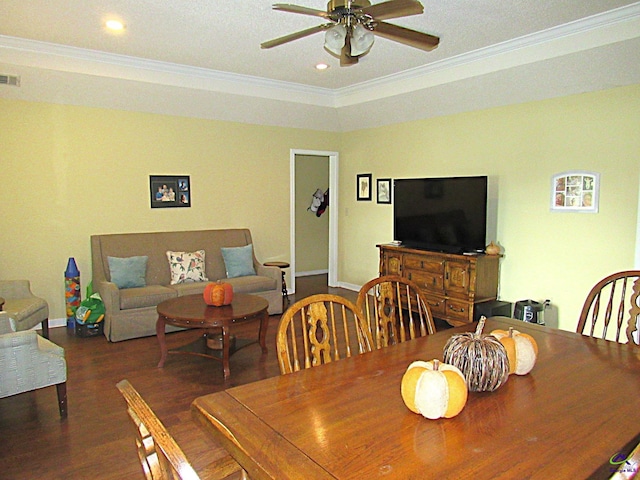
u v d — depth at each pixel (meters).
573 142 4.08
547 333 2.05
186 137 5.37
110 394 3.14
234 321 3.46
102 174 4.89
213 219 5.66
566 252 4.19
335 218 6.78
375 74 4.79
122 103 4.80
